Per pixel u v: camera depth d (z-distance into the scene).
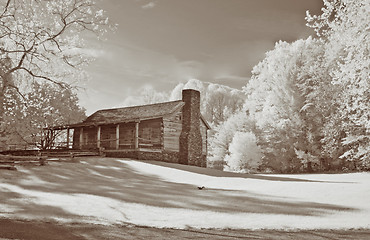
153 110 37.41
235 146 48.69
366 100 17.91
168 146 34.66
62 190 14.13
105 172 23.30
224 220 9.38
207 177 24.50
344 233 8.15
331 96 39.72
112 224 8.35
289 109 45.81
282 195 15.50
